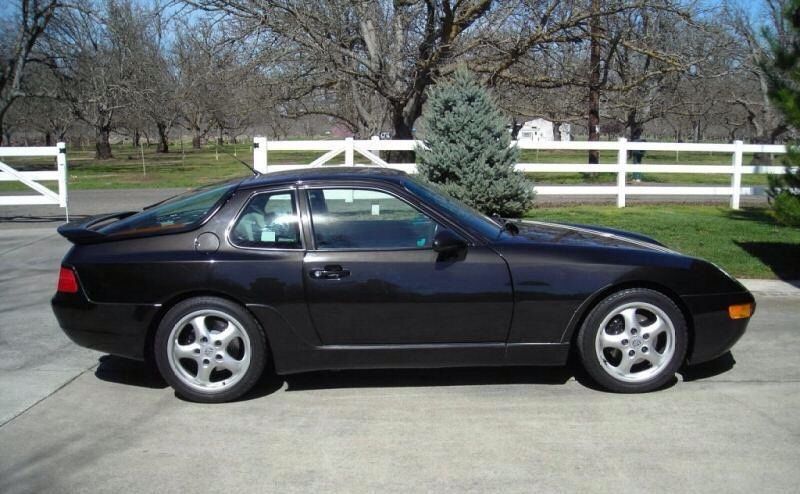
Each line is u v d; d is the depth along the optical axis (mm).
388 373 5375
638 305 4785
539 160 42688
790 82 8625
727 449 4020
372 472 3797
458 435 4254
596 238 5266
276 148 12641
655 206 14539
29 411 4672
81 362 5648
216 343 4762
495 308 4742
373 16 14219
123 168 37594
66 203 12867
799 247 9773
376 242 4828
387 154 16844
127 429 4395
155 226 4996
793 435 4199
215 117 28094
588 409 4625
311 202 4906
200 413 4641
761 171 14219
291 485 3672
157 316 4801
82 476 3793
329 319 4754
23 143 83000
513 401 4781
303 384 5164
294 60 14195
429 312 4734
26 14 29562
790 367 5398
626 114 24109
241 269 4719
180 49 19078
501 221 5598
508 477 3721
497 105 12883
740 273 8508
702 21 16609
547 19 13812
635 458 3920
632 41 15688
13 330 6473
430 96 11836
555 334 4785
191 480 3738
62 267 4961
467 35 14930
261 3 13539
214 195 5094
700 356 4918
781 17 9039
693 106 29609
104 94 31594
